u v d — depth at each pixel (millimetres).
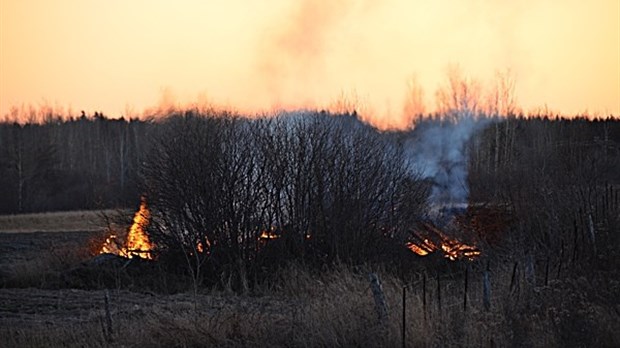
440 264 58344
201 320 36688
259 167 65750
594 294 37688
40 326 42000
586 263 44969
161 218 66250
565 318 33406
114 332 36656
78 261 69500
